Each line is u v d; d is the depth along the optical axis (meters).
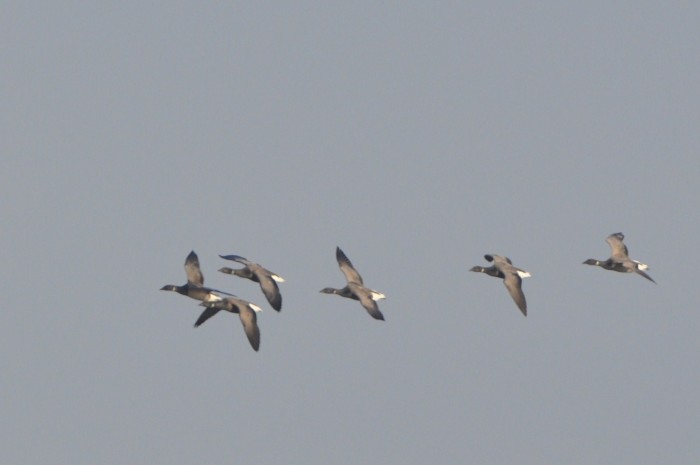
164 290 73.31
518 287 75.38
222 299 72.75
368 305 74.62
